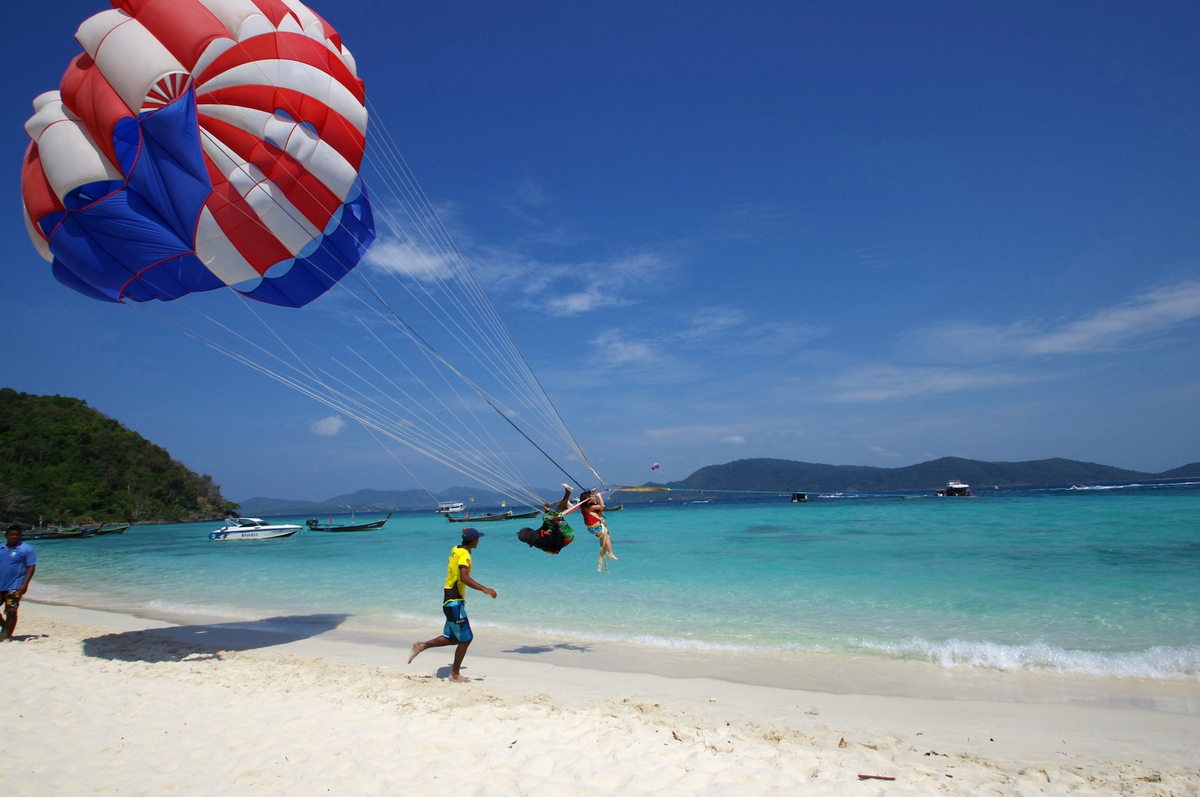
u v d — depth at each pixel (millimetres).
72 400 113188
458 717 5941
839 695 6918
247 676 7742
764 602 12555
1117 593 11742
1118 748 5320
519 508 80125
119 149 8289
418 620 12141
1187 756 5129
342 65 10211
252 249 9875
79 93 8266
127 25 8344
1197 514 29375
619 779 4484
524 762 4816
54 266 9430
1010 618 10312
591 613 12141
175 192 8539
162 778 4738
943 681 7391
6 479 80938
